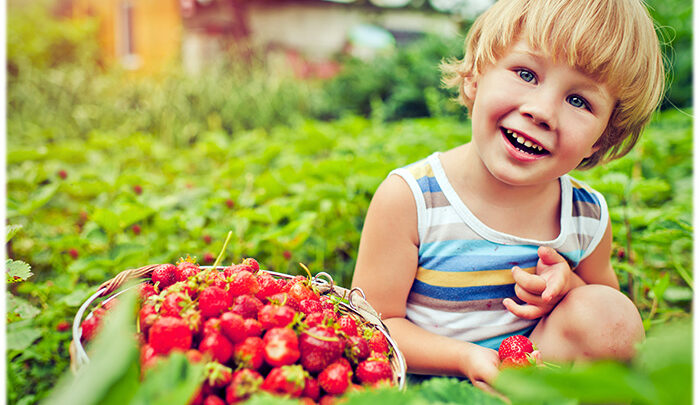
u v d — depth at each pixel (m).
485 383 1.35
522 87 1.38
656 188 2.25
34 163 3.57
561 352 1.43
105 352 0.67
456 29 9.76
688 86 5.56
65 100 6.38
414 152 3.30
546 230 1.65
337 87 8.86
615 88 1.40
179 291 1.18
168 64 9.04
